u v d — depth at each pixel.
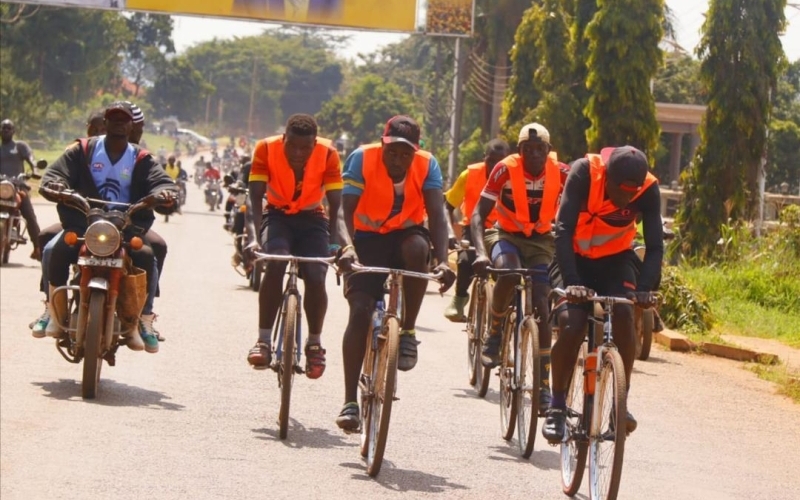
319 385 13.26
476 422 11.92
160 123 164.00
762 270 24.20
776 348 18.58
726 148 27.73
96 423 10.69
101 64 103.50
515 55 39.81
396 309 9.60
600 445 8.77
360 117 105.31
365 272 9.73
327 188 10.95
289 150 10.74
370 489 9.07
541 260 11.78
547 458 10.62
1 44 94.94
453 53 58.91
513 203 11.70
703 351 17.81
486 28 51.22
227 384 12.98
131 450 9.82
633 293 8.70
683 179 28.44
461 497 9.04
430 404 12.65
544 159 11.60
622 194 8.94
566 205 9.05
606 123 29.00
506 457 10.53
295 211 11.06
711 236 27.73
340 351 15.61
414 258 9.97
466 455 10.48
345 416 9.77
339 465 9.77
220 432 10.68
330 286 24.12
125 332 11.90
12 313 17.06
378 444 9.29
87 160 12.07
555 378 9.42
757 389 14.99
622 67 28.70
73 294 12.04
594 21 28.89
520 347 10.94
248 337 16.27
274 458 9.85
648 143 29.05
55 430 10.34
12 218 23.45
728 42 27.67
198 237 36.69
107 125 12.07
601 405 8.79
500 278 11.61
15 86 79.44
